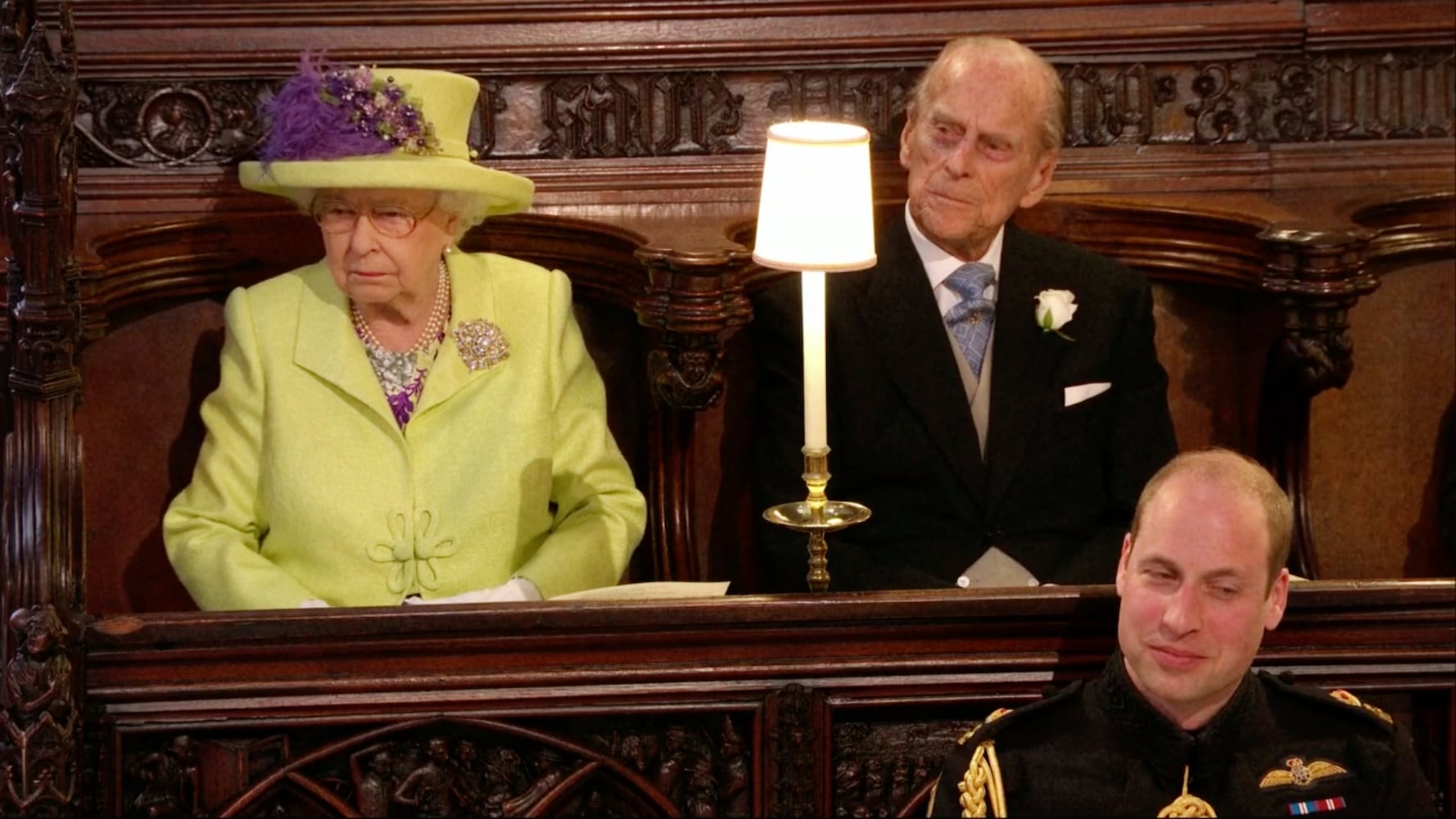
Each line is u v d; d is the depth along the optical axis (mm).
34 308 9664
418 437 12234
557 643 9656
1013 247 13414
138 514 14188
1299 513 14477
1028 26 14688
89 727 9586
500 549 12305
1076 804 8891
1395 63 15023
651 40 14430
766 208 10273
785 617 9664
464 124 12555
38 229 9656
